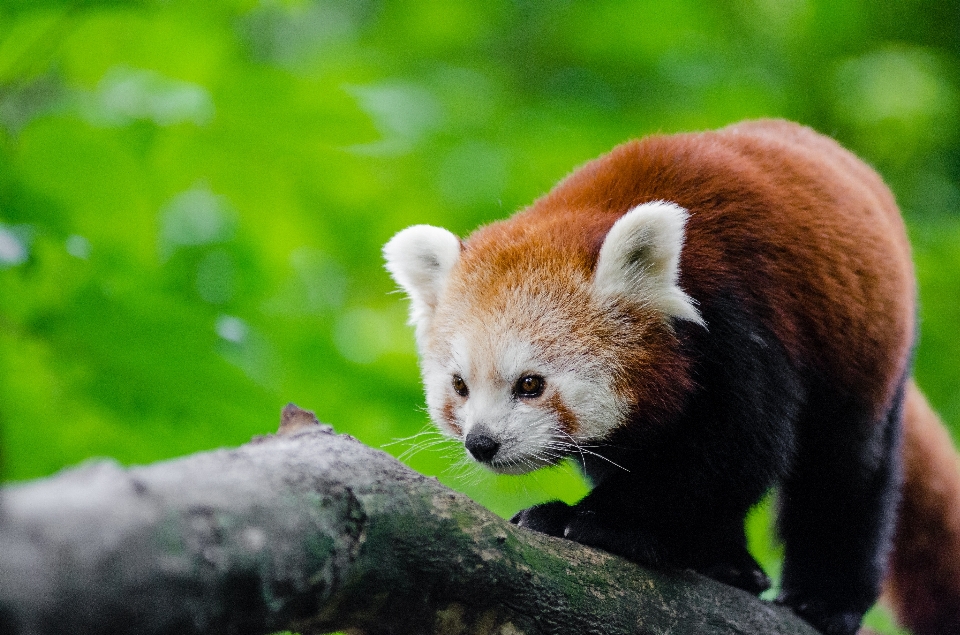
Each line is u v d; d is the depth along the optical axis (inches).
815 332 307.1
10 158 317.7
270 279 383.9
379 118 376.2
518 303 302.0
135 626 133.8
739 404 284.4
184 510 143.6
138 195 335.0
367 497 183.9
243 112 354.0
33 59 329.1
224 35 393.1
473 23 693.9
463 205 550.9
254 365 299.0
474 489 424.5
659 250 288.7
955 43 790.5
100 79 378.6
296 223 378.9
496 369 297.9
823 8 735.7
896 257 334.3
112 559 129.3
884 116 677.9
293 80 359.9
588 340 295.0
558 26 685.9
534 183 564.4
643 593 249.8
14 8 312.3
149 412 290.7
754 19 733.3
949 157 754.8
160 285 336.8
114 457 291.6
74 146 319.9
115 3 328.8
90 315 277.3
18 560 118.4
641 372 291.0
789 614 291.0
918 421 438.6
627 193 323.0
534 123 608.1
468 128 588.1
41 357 282.5
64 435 289.6
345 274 531.5
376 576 186.1
